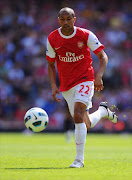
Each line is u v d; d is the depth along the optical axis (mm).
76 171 17203
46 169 18266
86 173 16391
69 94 20672
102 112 24250
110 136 71375
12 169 18359
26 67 85625
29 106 80750
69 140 54469
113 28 93562
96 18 94375
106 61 20500
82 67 20219
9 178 14672
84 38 20094
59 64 21094
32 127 21047
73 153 32281
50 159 25094
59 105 78875
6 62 86438
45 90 81688
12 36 90062
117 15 96062
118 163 21609
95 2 96750
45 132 78688
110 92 82625
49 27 91375
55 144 49031
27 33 90625
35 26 91812
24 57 86875
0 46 88625
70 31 19984
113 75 85000
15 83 83438
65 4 95500
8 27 91875
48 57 21250
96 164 20984
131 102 82250
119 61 87250
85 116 21766
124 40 91812
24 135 72438
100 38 91562
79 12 94562
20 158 25875
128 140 59062
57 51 20562
